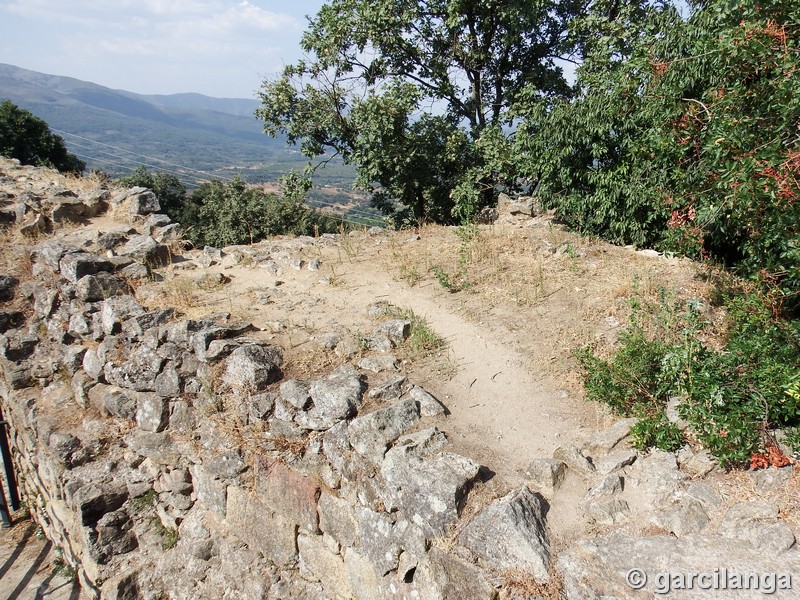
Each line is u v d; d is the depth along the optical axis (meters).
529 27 14.35
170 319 7.29
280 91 14.94
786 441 4.37
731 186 5.78
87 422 7.64
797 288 5.97
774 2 5.68
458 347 6.67
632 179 8.79
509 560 3.93
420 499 4.44
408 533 4.52
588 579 3.71
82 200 10.74
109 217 10.77
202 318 6.98
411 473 4.59
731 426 4.39
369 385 5.85
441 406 5.55
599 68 11.56
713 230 7.59
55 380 8.52
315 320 7.32
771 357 5.05
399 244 9.96
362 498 4.96
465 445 5.10
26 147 28.44
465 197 12.98
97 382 7.71
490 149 13.19
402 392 5.74
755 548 3.68
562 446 4.98
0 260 9.56
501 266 8.59
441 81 16.11
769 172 5.09
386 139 13.48
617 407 5.46
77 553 7.45
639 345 5.73
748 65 6.01
